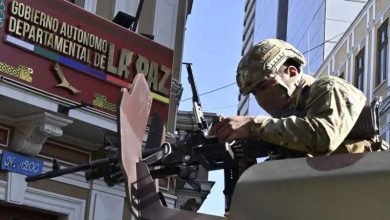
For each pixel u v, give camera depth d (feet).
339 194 6.79
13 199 30.86
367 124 8.11
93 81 32.83
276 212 7.02
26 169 31.55
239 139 8.36
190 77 8.98
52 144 33.14
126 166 7.76
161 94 35.50
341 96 7.65
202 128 8.72
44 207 32.19
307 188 6.95
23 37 30.25
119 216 35.12
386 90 83.10
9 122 31.53
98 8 36.50
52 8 31.48
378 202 6.60
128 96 7.93
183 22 40.88
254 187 7.22
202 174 17.29
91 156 34.83
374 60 89.51
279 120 7.64
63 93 31.50
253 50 8.48
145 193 8.09
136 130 8.32
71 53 32.07
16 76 29.81
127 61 34.30
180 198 31.76
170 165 8.91
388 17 86.53
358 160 6.89
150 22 38.55
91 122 32.32
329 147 7.39
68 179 33.27
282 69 8.45
